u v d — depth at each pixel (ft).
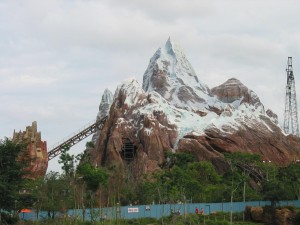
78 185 422.41
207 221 395.75
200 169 554.46
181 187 439.63
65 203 376.27
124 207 405.59
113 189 444.14
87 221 363.76
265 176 587.27
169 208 419.13
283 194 423.23
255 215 417.28
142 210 411.54
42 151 644.69
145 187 478.18
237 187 507.71
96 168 498.69
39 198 364.38
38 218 371.35
